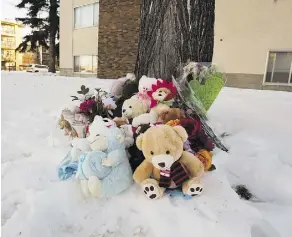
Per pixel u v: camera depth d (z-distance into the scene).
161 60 2.88
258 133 2.87
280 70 9.00
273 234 1.60
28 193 1.85
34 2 19.70
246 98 4.81
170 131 1.76
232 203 1.72
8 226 1.56
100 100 2.76
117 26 11.39
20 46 22.09
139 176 1.76
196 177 1.76
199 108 2.54
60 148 2.56
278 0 8.59
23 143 2.72
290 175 2.10
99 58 12.11
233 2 9.28
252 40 9.21
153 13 2.89
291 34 8.59
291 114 3.51
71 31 14.68
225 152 2.43
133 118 2.40
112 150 1.85
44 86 6.95
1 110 4.09
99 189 1.72
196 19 2.83
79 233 1.56
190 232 1.53
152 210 1.67
